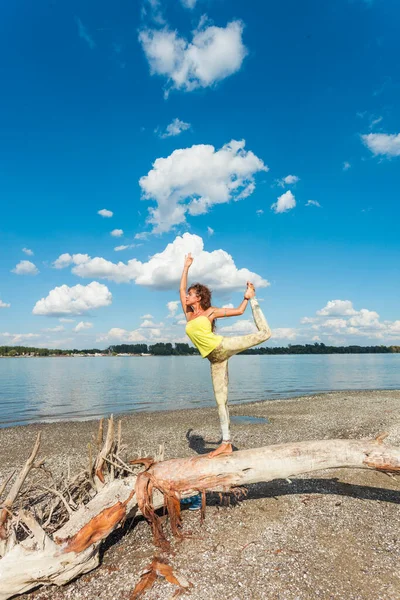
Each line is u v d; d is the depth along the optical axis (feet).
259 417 62.95
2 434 53.11
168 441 45.83
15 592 15.58
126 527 21.50
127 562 18.15
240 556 18.21
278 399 87.66
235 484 20.01
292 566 17.29
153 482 19.54
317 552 18.45
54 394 102.83
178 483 19.57
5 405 82.89
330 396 90.79
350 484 27.35
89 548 16.75
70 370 238.68
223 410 20.68
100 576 17.26
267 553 18.39
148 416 66.59
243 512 23.03
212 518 22.31
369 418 57.82
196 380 151.23
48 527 18.81
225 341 19.81
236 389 113.39
